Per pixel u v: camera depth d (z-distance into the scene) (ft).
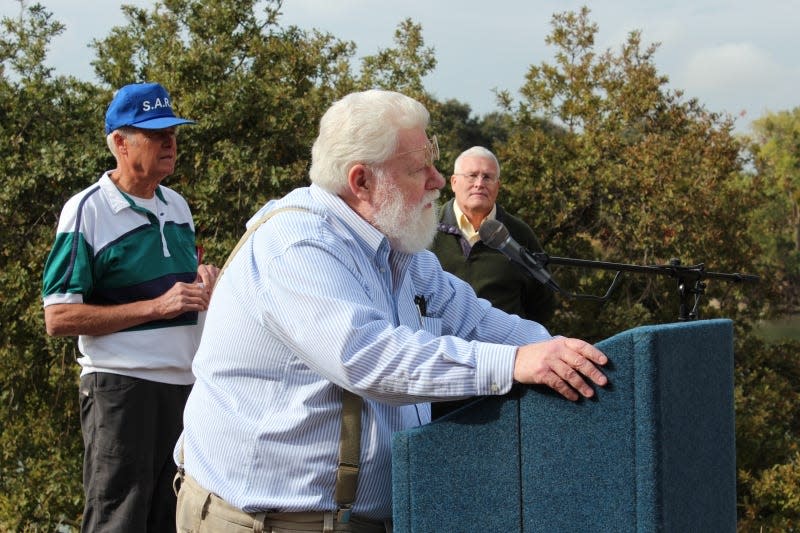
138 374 11.11
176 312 10.96
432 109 33.06
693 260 30.81
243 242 7.41
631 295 32.01
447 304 8.13
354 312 6.63
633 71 33.27
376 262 7.31
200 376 7.55
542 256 9.58
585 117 33.45
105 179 11.50
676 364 5.77
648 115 33.86
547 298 17.16
